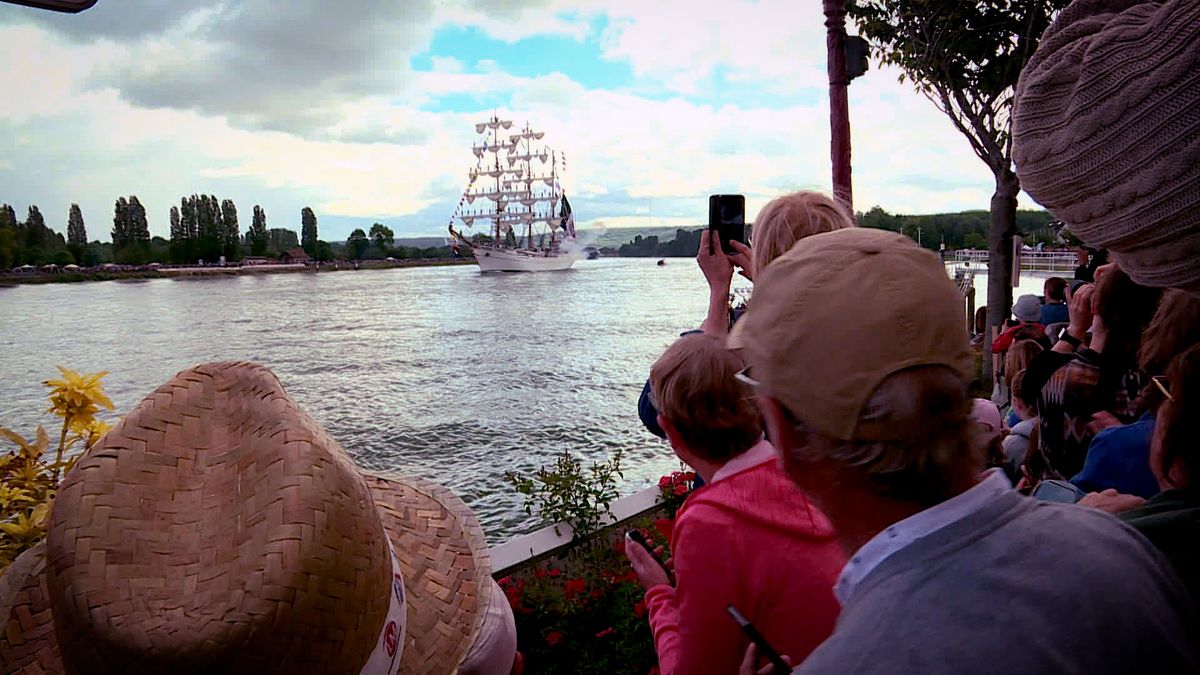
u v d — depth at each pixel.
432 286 108.06
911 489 0.94
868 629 0.88
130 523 1.49
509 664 2.46
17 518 2.66
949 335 0.96
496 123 129.75
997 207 9.45
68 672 1.45
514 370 29.00
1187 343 1.93
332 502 1.49
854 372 0.93
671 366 1.70
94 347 40.19
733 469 1.61
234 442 1.63
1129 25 1.08
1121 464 2.07
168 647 1.33
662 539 4.21
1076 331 3.55
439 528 2.15
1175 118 1.00
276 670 1.35
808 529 1.47
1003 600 0.86
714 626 1.48
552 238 143.00
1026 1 8.80
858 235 1.04
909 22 9.41
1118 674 0.84
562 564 4.38
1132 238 1.09
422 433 17.91
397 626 1.63
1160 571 0.97
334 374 29.42
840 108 5.75
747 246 2.27
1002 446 3.84
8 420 17.86
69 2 1.79
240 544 1.44
